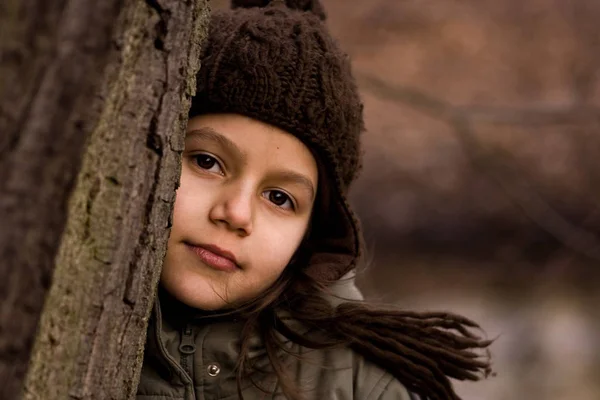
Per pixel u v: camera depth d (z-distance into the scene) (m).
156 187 1.02
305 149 1.37
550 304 5.92
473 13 6.04
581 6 5.54
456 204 6.15
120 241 0.99
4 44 0.79
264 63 1.33
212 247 1.31
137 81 0.97
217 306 1.34
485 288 6.14
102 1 0.84
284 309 1.47
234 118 1.32
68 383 0.95
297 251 1.52
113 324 1.00
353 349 1.48
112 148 0.96
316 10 1.60
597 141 5.62
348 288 1.59
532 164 5.68
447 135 6.13
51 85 0.80
